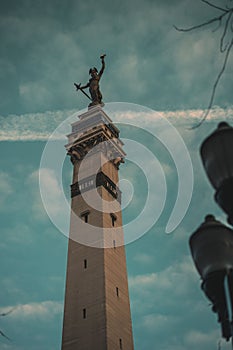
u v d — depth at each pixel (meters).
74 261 76.12
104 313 66.19
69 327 67.88
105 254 74.31
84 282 71.94
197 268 13.98
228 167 13.62
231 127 14.23
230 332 13.09
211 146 13.98
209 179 14.13
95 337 64.50
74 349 65.06
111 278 72.19
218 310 13.34
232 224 13.73
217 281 13.26
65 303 71.06
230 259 13.43
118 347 65.06
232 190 13.45
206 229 13.93
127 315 71.38
